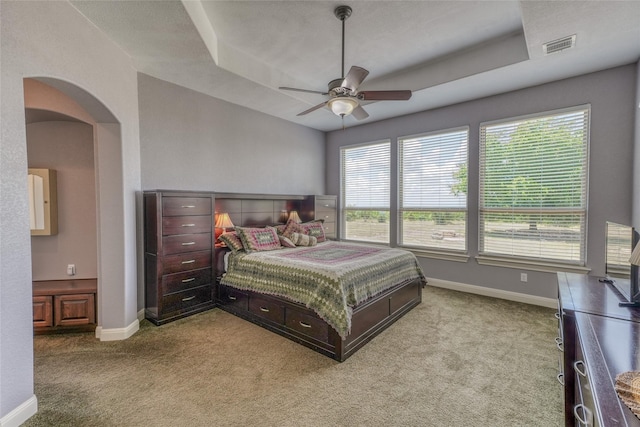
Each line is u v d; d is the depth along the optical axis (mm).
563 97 3473
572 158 3461
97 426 1688
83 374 2197
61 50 2076
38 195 3180
